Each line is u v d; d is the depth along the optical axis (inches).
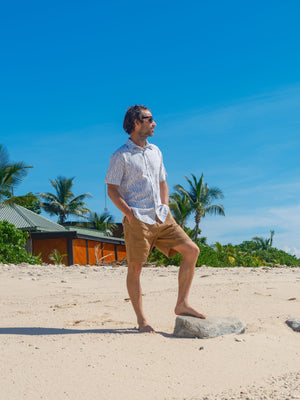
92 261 1152.8
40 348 121.0
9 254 609.9
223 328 140.9
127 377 101.3
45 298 223.1
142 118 148.4
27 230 1028.5
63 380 98.3
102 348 121.6
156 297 214.1
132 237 145.2
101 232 1307.8
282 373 108.5
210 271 413.7
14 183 989.2
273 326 155.9
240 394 94.0
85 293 242.7
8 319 165.8
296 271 436.1
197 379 102.3
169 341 131.3
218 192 1526.8
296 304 195.5
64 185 1886.1
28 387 94.4
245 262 758.5
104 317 169.5
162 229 148.2
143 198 146.6
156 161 151.1
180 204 1467.8
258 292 229.9
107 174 146.2
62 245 1051.9
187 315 145.9
